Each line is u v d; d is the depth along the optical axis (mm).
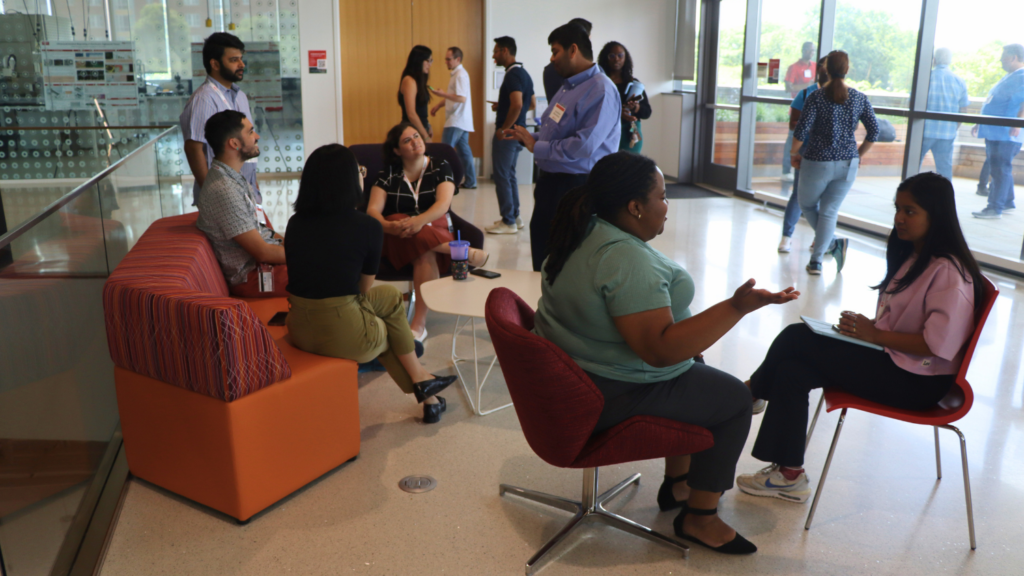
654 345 1768
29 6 6688
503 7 8367
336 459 2494
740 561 2080
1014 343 3723
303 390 2316
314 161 2480
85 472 2279
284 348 2564
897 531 2223
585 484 2229
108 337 2350
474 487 2443
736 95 7930
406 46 8492
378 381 3273
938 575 2023
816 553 2117
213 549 2102
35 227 1990
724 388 1980
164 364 2205
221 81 4059
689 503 2141
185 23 7660
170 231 3018
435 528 2219
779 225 6473
